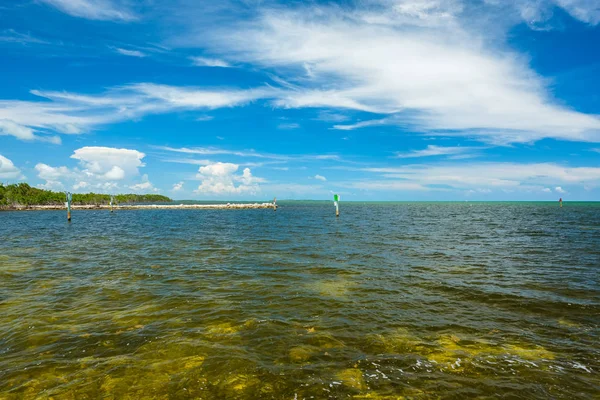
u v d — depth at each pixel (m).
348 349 8.06
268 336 8.85
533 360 7.51
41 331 9.26
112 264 19.16
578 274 16.09
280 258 20.86
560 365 7.27
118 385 6.47
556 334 9.03
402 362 7.41
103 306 11.55
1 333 9.11
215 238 32.38
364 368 7.14
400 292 13.17
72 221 66.19
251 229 42.72
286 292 13.23
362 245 26.70
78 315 10.62
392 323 9.83
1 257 21.73
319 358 7.59
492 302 11.85
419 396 6.12
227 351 7.93
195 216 85.31
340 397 6.10
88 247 26.47
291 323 9.83
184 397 6.09
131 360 7.50
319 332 9.12
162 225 52.41
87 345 8.31
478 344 8.37
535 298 12.25
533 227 42.75
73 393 6.21
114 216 88.56
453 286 13.99
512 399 6.04
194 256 21.77
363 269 17.50
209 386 6.44
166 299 12.34
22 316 10.52
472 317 10.36
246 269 17.61
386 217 72.44
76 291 13.48
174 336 8.85
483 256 21.30
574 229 39.28
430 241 29.06
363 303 11.77
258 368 7.11
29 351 7.99
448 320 10.09
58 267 18.34
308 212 106.44
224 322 9.93
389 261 19.75
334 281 14.98
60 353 7.88
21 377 6.76
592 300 11.99
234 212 111.69
